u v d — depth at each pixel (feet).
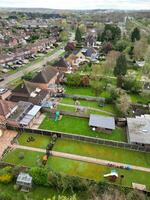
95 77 343.67
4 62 439.22
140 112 271.08
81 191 161.79
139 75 399.85
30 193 157.38
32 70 406.62
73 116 262.67
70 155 200.54
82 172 181.98
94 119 244.83
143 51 475.31
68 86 342.03
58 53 536.42
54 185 163.32
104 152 206.80
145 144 209.97
